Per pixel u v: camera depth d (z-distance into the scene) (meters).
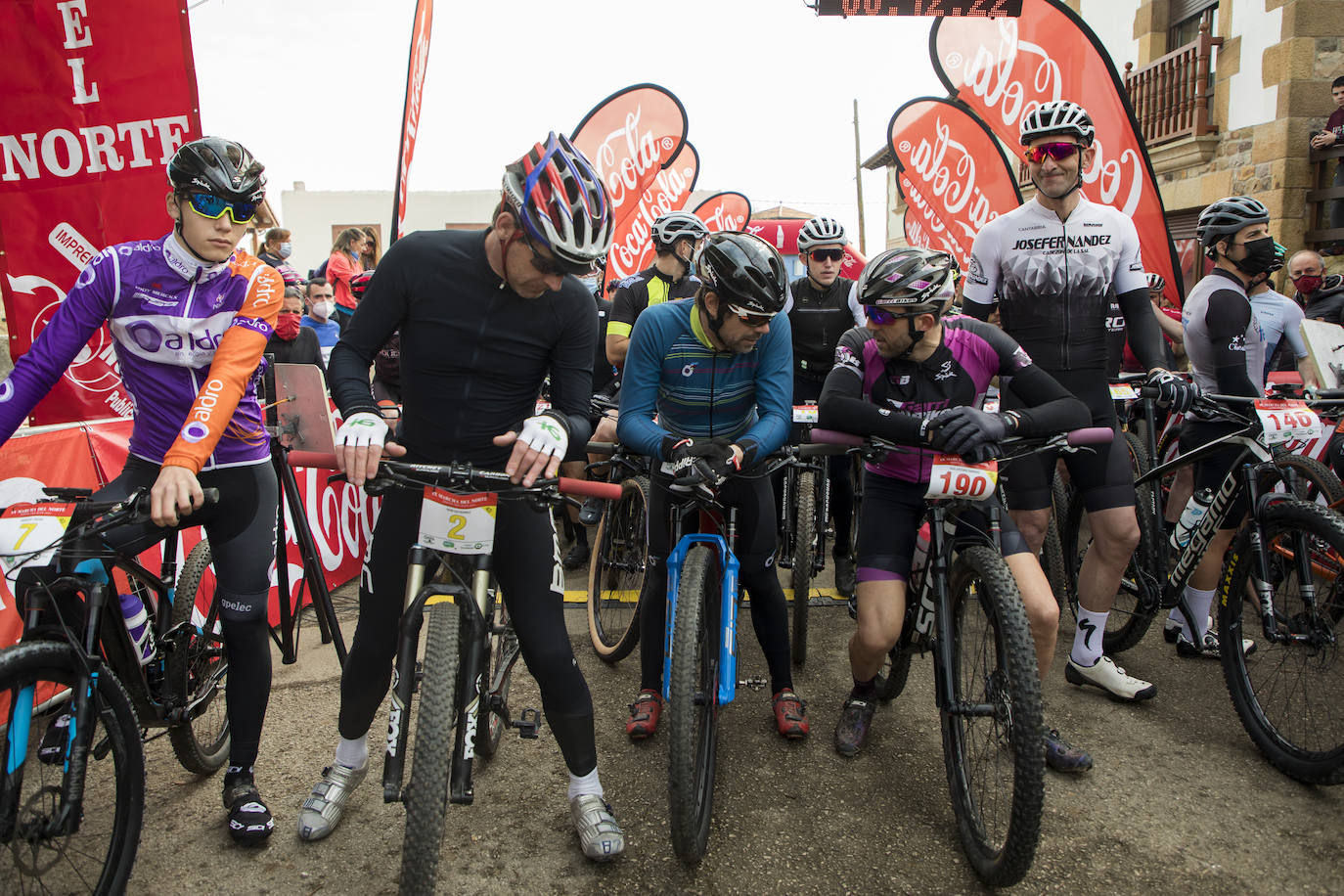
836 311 4.19
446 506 1.93
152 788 2.48
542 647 2.12
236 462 2.25
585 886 2.08
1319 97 7.41
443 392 2.06
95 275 2.06
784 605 2.80
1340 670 2.84
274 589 3.84
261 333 2.19
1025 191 9.88
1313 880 2.04
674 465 2.24
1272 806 2.35
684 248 4.25
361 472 1.81
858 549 2.62
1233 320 3.26
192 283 2.12
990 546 2.29
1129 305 3.04
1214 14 8.70
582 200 1.78
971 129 5.53
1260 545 2.60
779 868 2.15
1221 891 2.02
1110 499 2.90
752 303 2.13
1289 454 3.22
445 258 1.98
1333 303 5.22
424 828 1.68
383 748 2.71
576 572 4.73
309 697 3.09
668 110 6.38
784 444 2.62
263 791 2.47
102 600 1.88
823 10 4.70
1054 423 2.28
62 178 3.29
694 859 2.09
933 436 2.20
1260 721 2.58
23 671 1.66
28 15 3.20
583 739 2.18
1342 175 7.23
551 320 2.05
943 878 2.10
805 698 3.11
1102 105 4.61
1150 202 4.59
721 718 2.96
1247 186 7.97
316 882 2.08
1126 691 2.96
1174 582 3.12
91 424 3.17
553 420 1.91
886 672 3.27
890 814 2.38
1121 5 9.99
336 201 28.52
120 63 3.23
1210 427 3.22
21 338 3.37
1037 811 1.86
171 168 2.01
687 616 2.09
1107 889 2.03
